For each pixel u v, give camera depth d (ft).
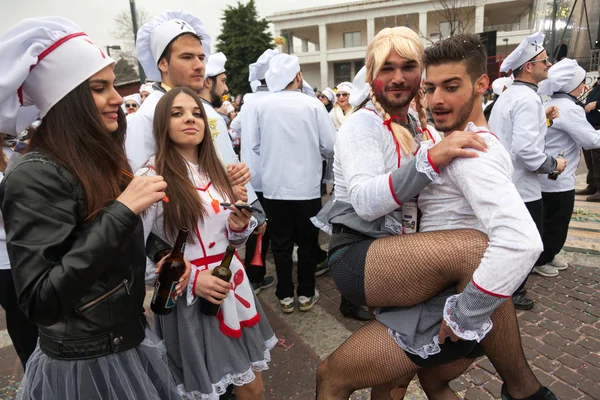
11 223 3.43
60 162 3.66
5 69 3.55
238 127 18.61
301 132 9.93
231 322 5.46
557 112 11.46
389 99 4.66
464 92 4.03
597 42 32.40
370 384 4.52
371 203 4.07
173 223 5.27
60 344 3.84
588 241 14.38
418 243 4.02
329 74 120.57
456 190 4.05
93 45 3.88
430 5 97.96
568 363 8.09
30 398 4.00
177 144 5.57
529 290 11.27
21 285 3.34
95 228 3.48
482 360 8.25
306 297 10.69
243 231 5.78
